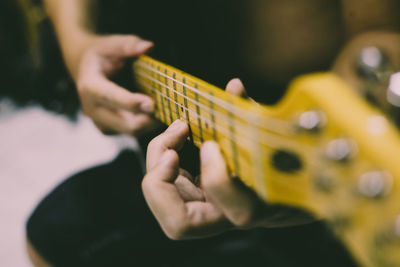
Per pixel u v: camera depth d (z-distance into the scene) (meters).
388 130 0.33
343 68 0.39
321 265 0.64
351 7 0.58
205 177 0.44
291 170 0.38
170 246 0.70
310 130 0.35
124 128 0.66
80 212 0.74
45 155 1.73
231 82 0.49
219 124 0.44
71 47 0.84
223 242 0.71
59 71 1.34
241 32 0.71
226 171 0.43
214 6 0.72
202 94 0.46
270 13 0.68
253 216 0.44
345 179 0.35
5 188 1.56
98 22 0.87
